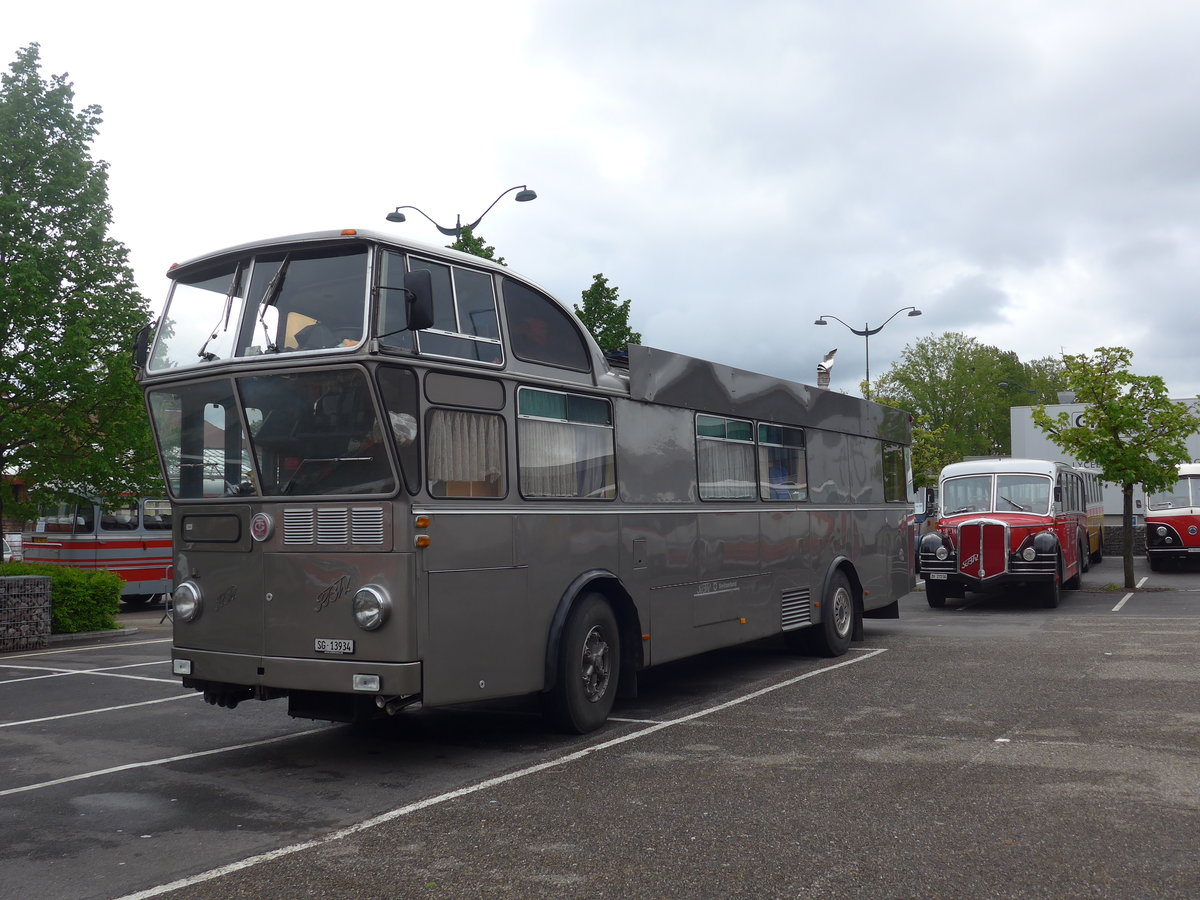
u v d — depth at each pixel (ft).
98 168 57.82
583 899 14.78
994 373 248.32
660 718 28.30
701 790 20.56
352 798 20.57
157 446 24.77
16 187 54.80
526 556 24.81
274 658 22.75
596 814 18.98
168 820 19.19
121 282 57.47
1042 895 14.67
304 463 22.53
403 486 21.57
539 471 25.66
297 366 22.12
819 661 38.91
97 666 41.83
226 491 23.56
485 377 24.13
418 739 26.17
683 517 31.48
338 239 22.11
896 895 14.74
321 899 14.98
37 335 53.31
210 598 23.85
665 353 31.37
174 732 27.68
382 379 21.57
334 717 22.67
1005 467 64.75
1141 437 69.62
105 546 69.05
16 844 17.80
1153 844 16.80
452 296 23.72
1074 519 70.90
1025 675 34.01
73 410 55.06
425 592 21.90
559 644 25.63
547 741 25.62
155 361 24.76
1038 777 21.08
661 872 15.81
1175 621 49.93
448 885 15.43
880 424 47.19
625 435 29.22
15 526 72.84
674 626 30.68
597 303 76.54
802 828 17.92
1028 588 73.20
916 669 36.04
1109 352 70.54
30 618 48.93
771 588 36.35
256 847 17.47
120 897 15.20
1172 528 84.58
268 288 23.11
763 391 36.96
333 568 22.16
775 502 37.14
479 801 20.06
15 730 28.32
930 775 21.39
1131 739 24.36
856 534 43.47
